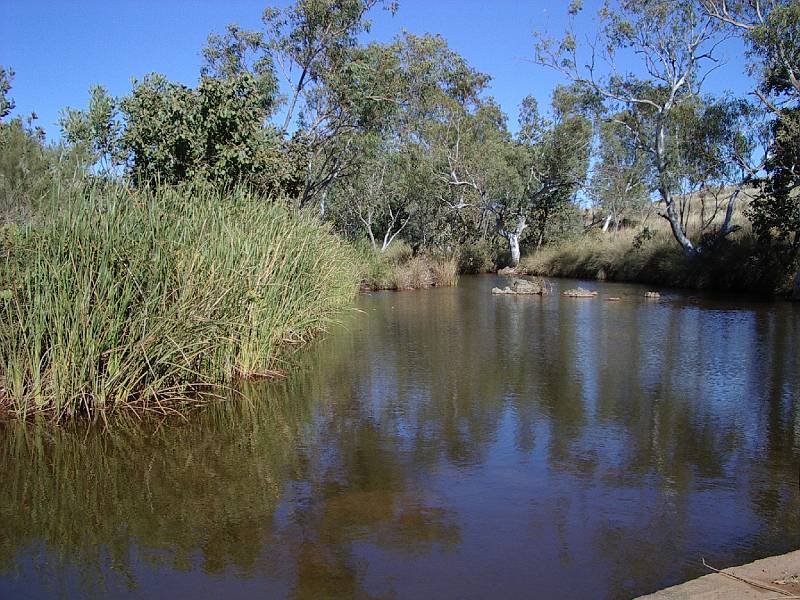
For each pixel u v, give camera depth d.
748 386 8.50
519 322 14.84
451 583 3.85
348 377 9.09
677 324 14.32
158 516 4.78
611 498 5.02
